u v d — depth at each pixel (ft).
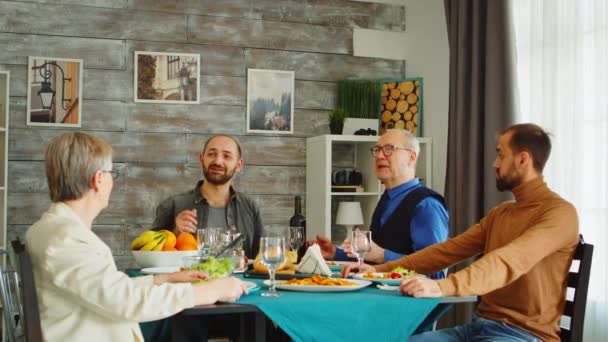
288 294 6.92
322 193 15.62
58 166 5.97
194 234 10.62
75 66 15.08
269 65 16.38
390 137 10.68
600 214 11.71
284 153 16.39
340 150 16.85
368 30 17.08
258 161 16.22
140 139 15.47
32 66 14.87
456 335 8.12
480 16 14.39
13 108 14.78
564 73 12.57
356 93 16.58
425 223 9.96
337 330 6.44
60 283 5.58
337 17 16.89
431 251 8.82
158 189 15.52
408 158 10.64
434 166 16.43
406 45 17.13
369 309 6.54
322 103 16.71
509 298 7.92
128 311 5.67
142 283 7.00
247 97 16.14
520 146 8.11
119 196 15.28
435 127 16.42
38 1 14.96
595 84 11.86
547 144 8.13
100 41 15.28
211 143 11.67
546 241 7.45
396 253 9.70
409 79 16.70
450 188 14.96
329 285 7.18
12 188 14.67
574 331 7.68
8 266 8.16
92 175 6.03
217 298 6.25
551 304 7.77
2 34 14.75
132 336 5.95
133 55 15.47
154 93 15.55
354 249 8.21
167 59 15.66
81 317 5.74
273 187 16.30
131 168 15.40
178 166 15.66
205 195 11.78
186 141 15.72
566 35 12.57
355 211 15.92
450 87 15.11
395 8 17.21
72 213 5.98
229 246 8.59
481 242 8.77
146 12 15.58
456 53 14.99
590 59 12.15
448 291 6.91
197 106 15.84
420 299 6.74
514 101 13.60
